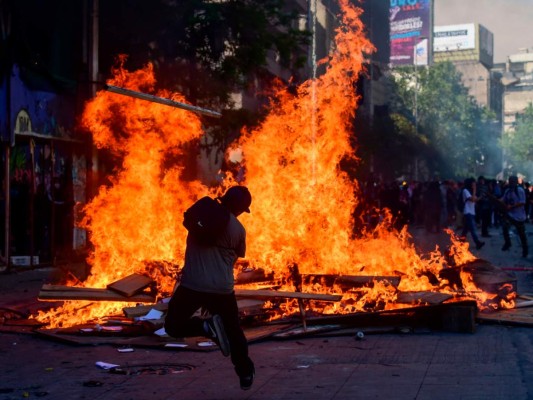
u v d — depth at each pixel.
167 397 5.54
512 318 8.62
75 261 15.25
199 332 5.35
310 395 5.50
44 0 14.93
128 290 8.50
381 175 47.94
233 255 5.46
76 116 16.12
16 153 15.05
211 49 19.83
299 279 9.34
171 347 7.18
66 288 8.46
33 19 14.75
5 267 14.33
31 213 15.09
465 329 8.00
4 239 14.44
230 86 21.20
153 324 7.74
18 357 6.95
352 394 5.50
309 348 7.25
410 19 81.00
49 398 5.54
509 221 18.05
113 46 18.55
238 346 5.39
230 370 6.35
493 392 5.49
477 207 26.25
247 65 19.86
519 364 6.44
